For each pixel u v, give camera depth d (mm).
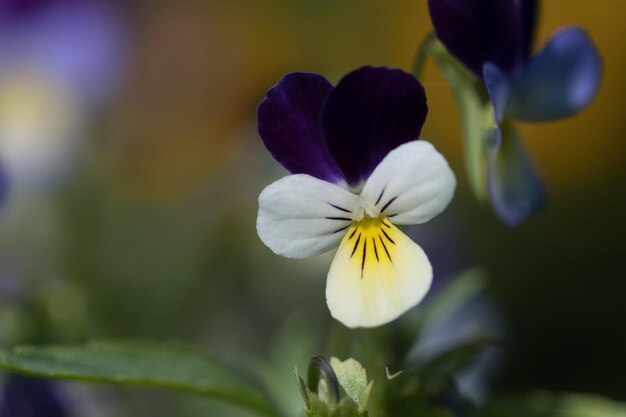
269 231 227
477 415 275
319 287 364
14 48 394
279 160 235
